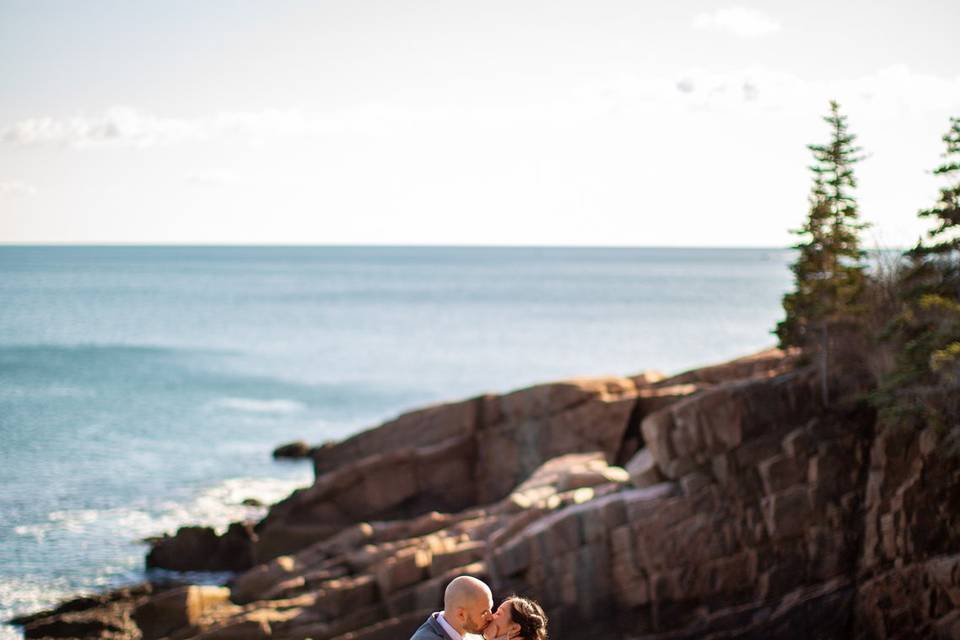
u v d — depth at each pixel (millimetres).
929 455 24047
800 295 29234
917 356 23531
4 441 52938
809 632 24266
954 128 23547
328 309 145750
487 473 36500
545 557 23969
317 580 26562
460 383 75625
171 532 36875
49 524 37812
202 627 24578
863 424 25328
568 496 26766
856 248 29359
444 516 30141
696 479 24484
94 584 31328
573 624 23875
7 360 87375
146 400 67125
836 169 29609
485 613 6594
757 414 25031
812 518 24547
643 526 23984
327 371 81875
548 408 35812
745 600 24172
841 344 26781
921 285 24406
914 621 23672
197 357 90562
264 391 71688
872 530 24484
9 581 31312
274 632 23703
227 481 45594
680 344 98438
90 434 55281
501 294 181000
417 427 37688
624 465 35562
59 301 159250
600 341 101188
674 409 25094
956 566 22875
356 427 59312
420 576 24562
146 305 152250
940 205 24000
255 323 123562
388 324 121938
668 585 23891
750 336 105750
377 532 30000
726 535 24203
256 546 33844
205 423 59469
